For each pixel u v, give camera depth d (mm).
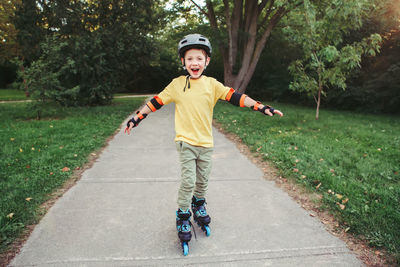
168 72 29438
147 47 12820
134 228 2531
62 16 10672
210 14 14219
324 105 15508
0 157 4387
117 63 12391
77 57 10953
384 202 2928
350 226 2535
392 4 10570
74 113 9789
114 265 2035
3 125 7379
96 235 2406
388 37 13320
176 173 3977
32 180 3463
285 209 2924
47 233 2414
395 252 2166
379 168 4051
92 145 5266
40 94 8562
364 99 13039
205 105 2207
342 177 3697
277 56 18000
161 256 2148
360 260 2117
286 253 2201
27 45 11344
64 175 3715
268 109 2135
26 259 2070
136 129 7266
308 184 3482
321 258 2143
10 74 30453
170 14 15109
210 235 2445
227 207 2961
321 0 9180
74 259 2086
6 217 2521
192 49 2113
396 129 7805
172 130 7223
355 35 12914
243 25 15055
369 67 14273
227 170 4113
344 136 6309
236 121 8188
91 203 3004
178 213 2303
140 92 29953
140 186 3486
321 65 8070
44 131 6398
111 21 11898
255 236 2432
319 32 7941
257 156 4762
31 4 10758
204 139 2236
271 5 13969
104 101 12828
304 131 6801
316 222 2666
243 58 14648
